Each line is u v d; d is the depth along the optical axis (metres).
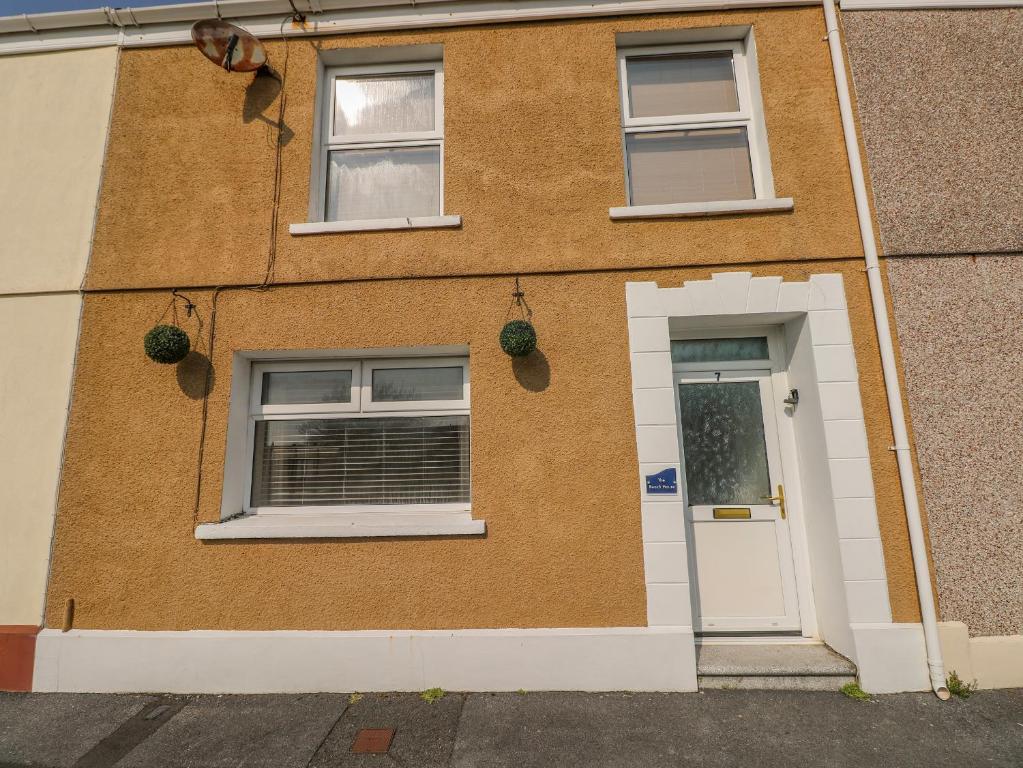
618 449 3.64
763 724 3.02
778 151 3.96
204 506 3.69
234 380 3.88
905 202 3.83
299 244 3.96
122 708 3.29
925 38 4.05
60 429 3.81
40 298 3.97
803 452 3.85
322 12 4.25
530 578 3.54
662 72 4.41
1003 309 3.69
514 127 4.06
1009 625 3.39
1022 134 3.91
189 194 4.08
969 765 2.68
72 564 3.65
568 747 2.84
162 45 4.30
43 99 4.29
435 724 3.07
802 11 4.14
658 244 3.85
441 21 4.18
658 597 3.46
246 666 3.48
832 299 3.71
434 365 4.07
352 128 4.42
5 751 2.88
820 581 3.70
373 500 3.97
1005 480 3.51
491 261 3.88
